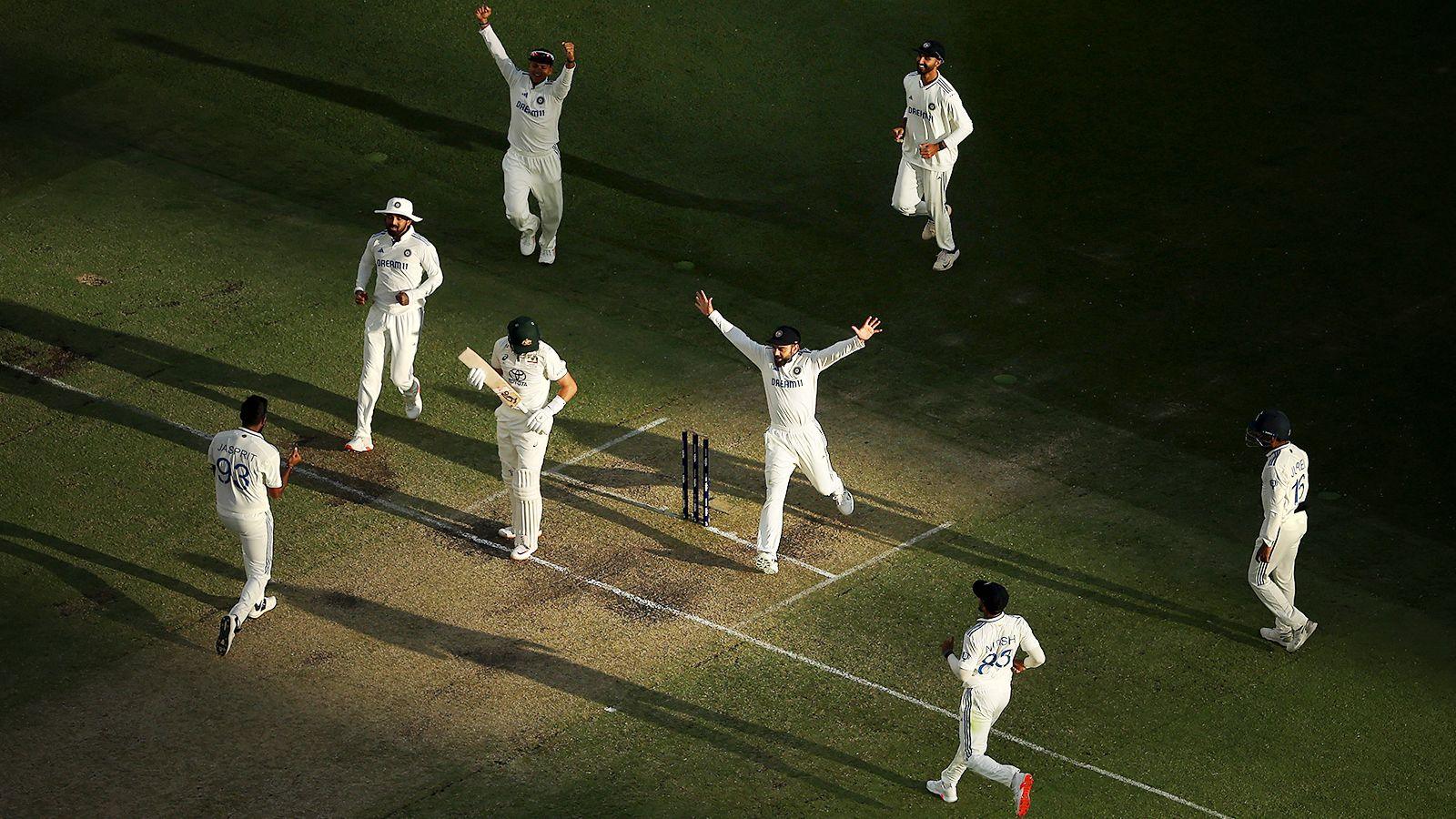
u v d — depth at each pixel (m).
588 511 66.56
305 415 71.69
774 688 58.00
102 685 57.00
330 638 59.53
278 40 99.06
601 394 73.81
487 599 61.69
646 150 91.94
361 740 55.09
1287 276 83.00
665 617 61.09
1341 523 67.50
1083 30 102.19
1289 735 56.84
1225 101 96.31
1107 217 87.50
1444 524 67.56
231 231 84.00
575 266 83.19
